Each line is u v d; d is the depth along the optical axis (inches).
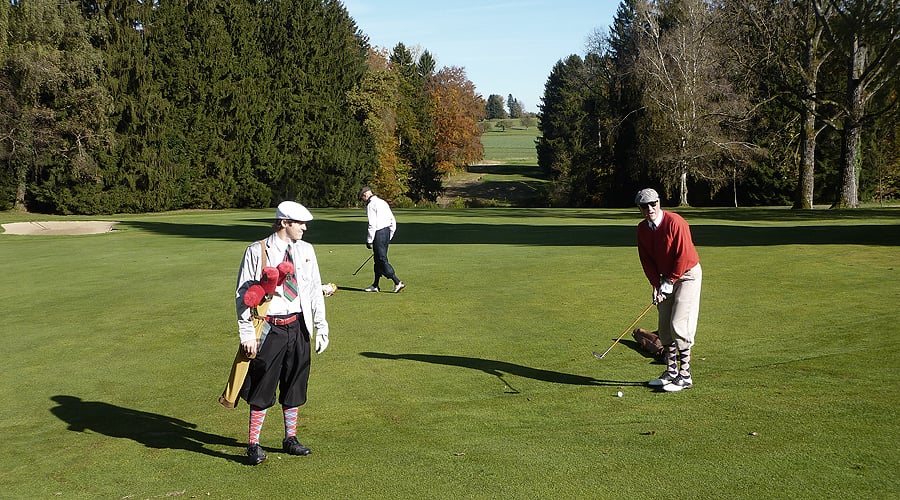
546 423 244.1
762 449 206.1
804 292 451.2
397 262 664.4
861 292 441.7
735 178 2034.9
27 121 1576.0
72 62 1584.6
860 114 1413.6
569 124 3253.0
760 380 277.7
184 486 204.1
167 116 1845.5
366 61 2755.9
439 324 408.8
